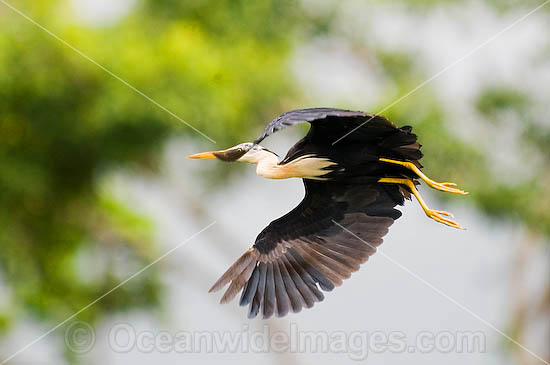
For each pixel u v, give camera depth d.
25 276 15.92
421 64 17.44
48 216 15.95
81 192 15.80
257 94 15.27
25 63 14.27
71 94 14.55
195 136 14.51
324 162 8.46
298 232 8.85
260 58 15.66
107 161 15.38
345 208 8.79
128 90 14.10
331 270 8.73
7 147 15.18
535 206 16.77
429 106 16.06
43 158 15.41
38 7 14.41
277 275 8.77
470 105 17.14
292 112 7.22
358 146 8.34
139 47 14.46
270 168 8.73
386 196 8.72
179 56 14.40
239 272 8.77
